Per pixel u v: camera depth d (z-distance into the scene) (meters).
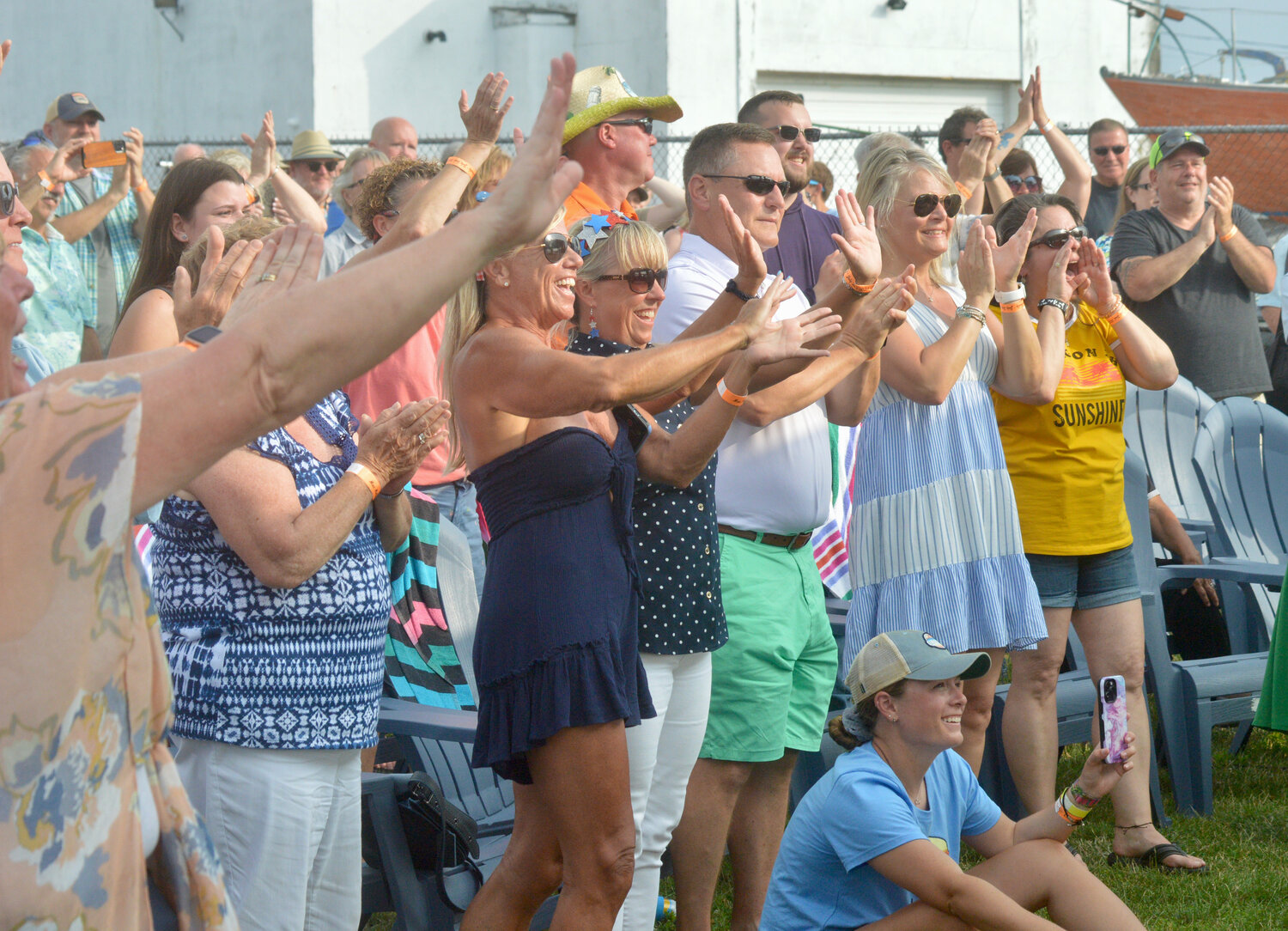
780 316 8.15
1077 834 10.57
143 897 3.14
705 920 7.80
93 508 2.85
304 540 5.25
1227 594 13.05
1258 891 9.29
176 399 2.87
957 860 7.31
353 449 6.01
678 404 7.62
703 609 6.96
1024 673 9.66
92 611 2.90
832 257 8.65
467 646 9.25
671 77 35.75
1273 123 34.91
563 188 3.17
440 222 6.10
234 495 5.23
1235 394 15.76
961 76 40.69
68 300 11.81
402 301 2.97
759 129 8.39
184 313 5.31
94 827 2.97
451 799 8.42
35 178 11.62
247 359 2.89
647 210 15.70
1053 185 33.97
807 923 6.86
